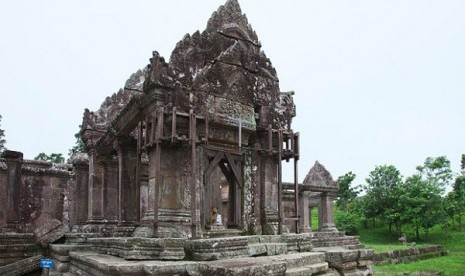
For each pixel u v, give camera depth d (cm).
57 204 2225
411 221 4653
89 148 1689
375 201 4816
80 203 1919
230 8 1159
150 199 983
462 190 5191
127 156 1428
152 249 814
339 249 1247
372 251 1246
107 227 1574
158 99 984
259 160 1159
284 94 1256
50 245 1414
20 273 1288
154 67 980
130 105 1154
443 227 4925
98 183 1659
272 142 1171
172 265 728
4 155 1764
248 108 1120
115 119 1348
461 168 6259
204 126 1009
